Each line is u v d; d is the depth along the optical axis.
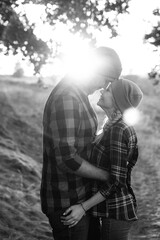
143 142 13.55
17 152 9.47
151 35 5.51
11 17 5.51
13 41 5.58
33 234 5.23
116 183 2.87
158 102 24.30
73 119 2.81
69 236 3.00
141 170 9.68
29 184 7.37
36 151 10.66
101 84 2.99
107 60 2.93
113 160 2.88
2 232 5.04
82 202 2.93
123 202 2.97
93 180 3.03
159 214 6.21
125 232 3.01
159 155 11.40
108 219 2.98
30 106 18.31
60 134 2.81
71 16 5.53
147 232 5.51
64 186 2.93
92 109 2.99
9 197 6.29
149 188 8.02
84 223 3.00
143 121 17.95
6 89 22.56
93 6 5.52
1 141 10.01
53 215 2.99
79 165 2.82
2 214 5.48
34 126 13.78
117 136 2.91
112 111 3.01
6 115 13.77
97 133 3.19
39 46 5.54
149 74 5.86
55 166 2.94
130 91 2.96
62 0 5.46
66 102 2.83
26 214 5.89
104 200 2.98
